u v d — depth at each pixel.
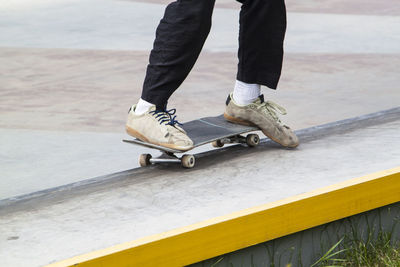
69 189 3.78
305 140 4.66
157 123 3.98
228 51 9.09
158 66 3.92
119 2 13.62
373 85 7.34
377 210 3.86
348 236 3.74
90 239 3.05
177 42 3.84
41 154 5.14
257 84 4.37
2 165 4.88
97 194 3.65
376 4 13.67
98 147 5.34
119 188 3.73
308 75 7.81
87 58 8.66
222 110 6.34
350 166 3.98
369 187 3.72
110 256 2.87
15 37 10.06
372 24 11.27
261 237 3.32
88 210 3.41
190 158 4.02
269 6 4.13
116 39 9.91
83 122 5.99
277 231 3.37
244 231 3.25
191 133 4.23
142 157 4.19
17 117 6.11
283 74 7.87
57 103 6.60
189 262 3.09
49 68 8.13
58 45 9.48
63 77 7.68
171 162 4.20
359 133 4.78
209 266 3.23
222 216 3.23
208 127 4.37
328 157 4.19
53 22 11.38
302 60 8.59
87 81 7.50
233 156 4.30
